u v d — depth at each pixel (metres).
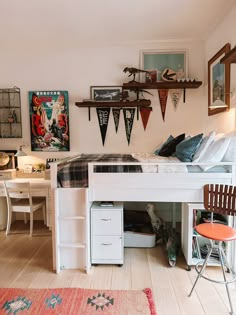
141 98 3.61
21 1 2.39
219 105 2.63
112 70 3.62
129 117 3.66
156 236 2.97
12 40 3.38
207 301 1.94
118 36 3.30
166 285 2.15
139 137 3.67
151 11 2.63
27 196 3.18
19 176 3.68
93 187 2.37
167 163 2.32
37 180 3.49
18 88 3.71
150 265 2.49
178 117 3.61
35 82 3.70
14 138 3.79
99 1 2.41
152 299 1.95
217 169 2.34
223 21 2.82
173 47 3.53
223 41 2.83
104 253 2.46
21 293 2.03
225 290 2.07
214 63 3.05
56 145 3.75
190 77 3.55
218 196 2.06
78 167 2.37
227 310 1.84
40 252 2.78
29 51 3.67
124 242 2.88
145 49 3.56
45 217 3.57
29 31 3.10
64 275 2.32
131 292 2.04
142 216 3.29
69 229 2.39
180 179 2.32
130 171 2.37
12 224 3.64
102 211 2.42
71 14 2.67
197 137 2.43
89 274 2.33
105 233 2.44
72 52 3.63
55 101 3.70
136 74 3.59
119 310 1.82
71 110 3.70
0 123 3.77
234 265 2.33
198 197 2.34
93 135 3.71
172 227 3.17
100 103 3.48
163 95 3.60
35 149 3.77
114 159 2.76
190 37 3.39
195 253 2.44
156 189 2.35
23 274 2.33
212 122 3.23
